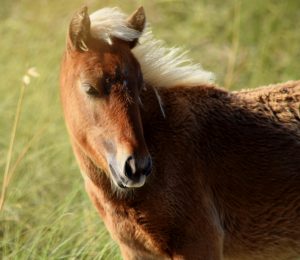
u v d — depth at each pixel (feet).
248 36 63.26
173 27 64.34
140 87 32.24
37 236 40.01
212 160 34.91
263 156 35.35
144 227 34.12
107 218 35.06
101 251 38.32
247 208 35.32
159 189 33.68
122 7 65.46
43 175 47.32
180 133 34.40
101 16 32.81
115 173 31.55
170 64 35.17
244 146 35.32
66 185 47.26
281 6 64.80
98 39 32.30
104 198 34.42
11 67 57.52
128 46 32.68
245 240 35.70
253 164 35.27
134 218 34.09
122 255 36.22
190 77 35.76
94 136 32.04
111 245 39.19
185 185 33.96
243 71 60.08
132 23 33.24
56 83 55.83
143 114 34.06
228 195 35.19
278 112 36.19
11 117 52.06
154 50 34.88
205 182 34.73
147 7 65.87
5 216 42.93
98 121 31.73
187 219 33.91
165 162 33.83
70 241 40.57
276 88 36.86
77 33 32.24
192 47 61.87
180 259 34.14
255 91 36.91
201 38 63.00
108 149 31.68
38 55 58.95
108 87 31.50
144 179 31.17
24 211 44.06
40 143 50.14
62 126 51.55
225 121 35.55
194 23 64.28
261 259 36.24
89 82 31.58
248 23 64.08
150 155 32.89
